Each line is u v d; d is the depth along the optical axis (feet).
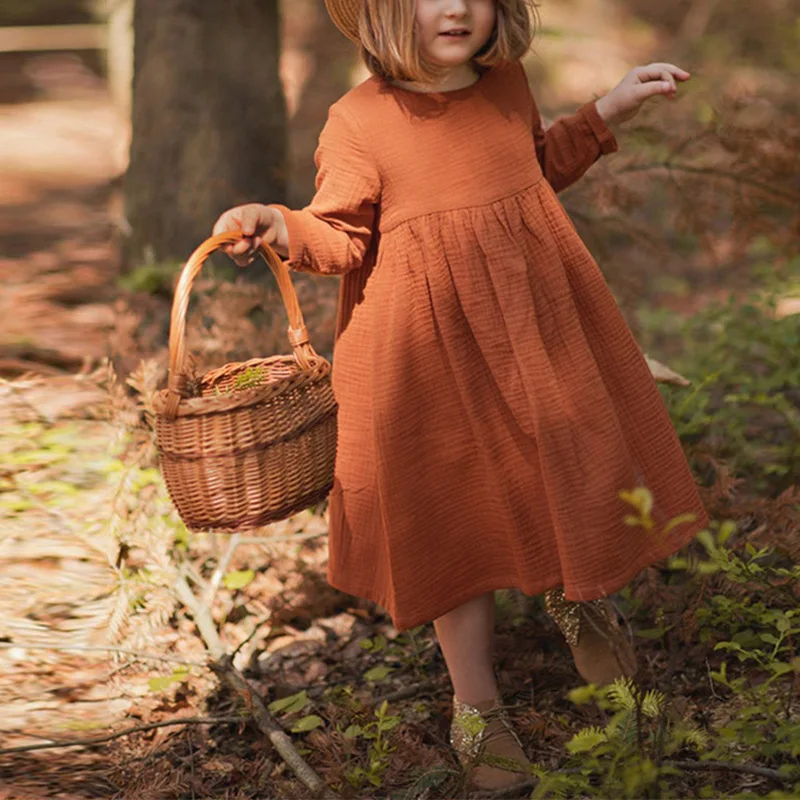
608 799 9.50
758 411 19.24
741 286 26.99
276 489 10.57
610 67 49.39
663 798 9.67
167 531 14.44
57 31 60.18
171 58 21.20
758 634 12.40
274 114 21.86
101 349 21.71
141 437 15.90
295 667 13.76
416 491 11.23
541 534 11.19
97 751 12.19
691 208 17.95
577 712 12.36
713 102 20.53
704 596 13.01
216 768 11.87
